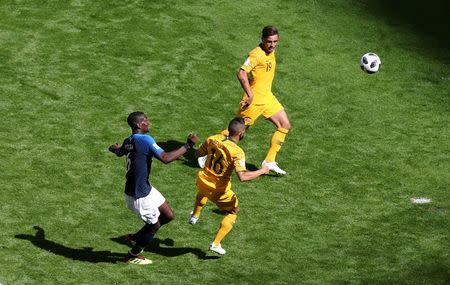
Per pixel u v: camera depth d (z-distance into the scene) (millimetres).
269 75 39906
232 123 30141
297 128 47625
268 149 44594
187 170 40969
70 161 40156
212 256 31469
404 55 59938
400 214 36562
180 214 35531
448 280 29562
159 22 60125
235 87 52344
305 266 30766
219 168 30156
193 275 29438
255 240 33250
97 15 60188
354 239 33719
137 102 48750
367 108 51250
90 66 52781
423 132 47969
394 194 39031
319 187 39656
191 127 46219
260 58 38969
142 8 62000
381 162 43188
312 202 37781
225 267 30438
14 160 39500
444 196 38781
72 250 30844
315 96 52469
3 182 36875
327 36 61469
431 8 67875
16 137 42312
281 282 29047
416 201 38156
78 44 55625
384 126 48625
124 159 41125
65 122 44938
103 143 42750
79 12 60344
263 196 38250
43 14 59469
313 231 34469
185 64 54562
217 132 45844
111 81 51125
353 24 63875
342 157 43750
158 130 45344
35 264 29156
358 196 38656
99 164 40188
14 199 35219
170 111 48094
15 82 49406
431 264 31125
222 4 64438
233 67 54875
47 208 34688
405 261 31438
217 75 53594
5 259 29281
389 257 31844
